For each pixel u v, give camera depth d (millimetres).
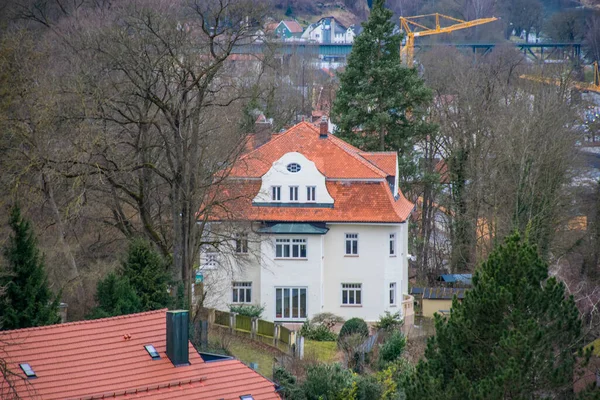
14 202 163625
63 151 169625
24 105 177750
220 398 114625
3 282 140875
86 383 111812
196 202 183125
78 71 181250
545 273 117250
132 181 195750
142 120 174250
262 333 191500
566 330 114438
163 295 160625
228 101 190500
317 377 152500
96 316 147750
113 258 193000
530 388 109188
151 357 117500
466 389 108688
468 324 113875
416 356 183125
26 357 113000
